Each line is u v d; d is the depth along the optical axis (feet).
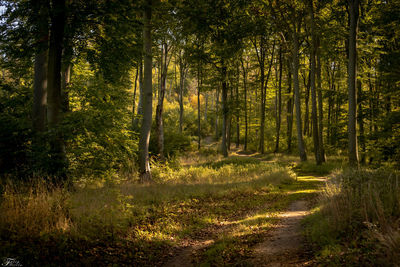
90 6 23.48
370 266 10.97
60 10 21.63
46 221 17.03
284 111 147.54
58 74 24.44
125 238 18.70
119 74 35.27
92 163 29.99
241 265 14.35
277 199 33.04
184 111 195.00
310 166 62.54
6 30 23.31
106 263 14.99
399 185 19.51
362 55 60.90
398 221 14.46
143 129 40.24
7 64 32.53
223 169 52.75
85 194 24.43
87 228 18.01
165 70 65.92
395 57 51.39
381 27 61.57
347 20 65.51
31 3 21.15
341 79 68.44
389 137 43.24
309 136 120.47
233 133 169.89
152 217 23.72
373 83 69.51
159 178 42.14
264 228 20.93
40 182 20.95
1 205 16.81
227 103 89.25
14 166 22.41
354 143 48.52
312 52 65.46
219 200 31.94
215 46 38.24
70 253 14.92
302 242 16.55
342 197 19.62
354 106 48.67
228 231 21.40
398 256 10.71
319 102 66.90
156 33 57.72
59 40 23.97
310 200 30.86
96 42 29.22
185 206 28.37
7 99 31.99
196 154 89.76
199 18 30.07
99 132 26.78
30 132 23.25
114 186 31.48
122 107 39.65
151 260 16.58
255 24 67.67
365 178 23.68
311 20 64.18
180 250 18.52
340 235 15.44
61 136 24.47
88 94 36.94
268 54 107.24
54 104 24.31
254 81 111.55
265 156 91.35
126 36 26.58
